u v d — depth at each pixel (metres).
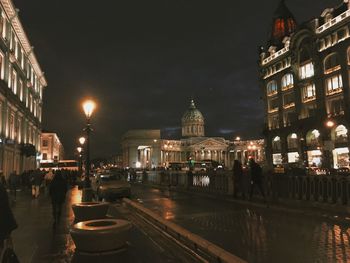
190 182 29.20
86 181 17.34
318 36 61.50
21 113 44.44
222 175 23.36
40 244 9.86
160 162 154.12
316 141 62.47
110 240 6.86
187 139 171.25
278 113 74.25
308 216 13.23
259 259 7.86
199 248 8.77
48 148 93.81
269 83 78.19
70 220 14.23
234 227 11.73
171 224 11.36
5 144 35.09
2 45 34.19
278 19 82.56
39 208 18.56
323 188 14.62
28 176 34.16
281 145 71.50
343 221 11.77
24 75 45.78
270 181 18.59
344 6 58.16
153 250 8.82
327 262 7.54
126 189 23.94
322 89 60.78
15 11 37.03
